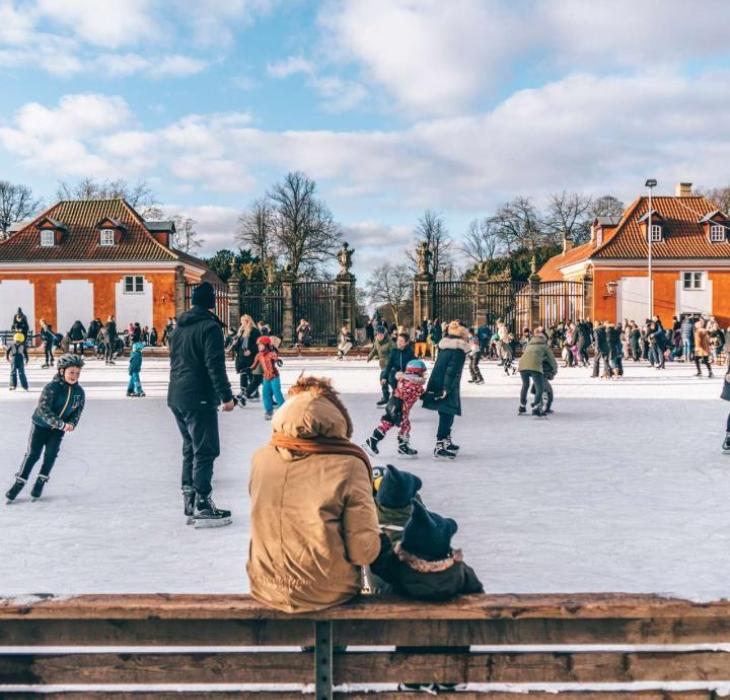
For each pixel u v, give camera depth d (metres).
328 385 3.34
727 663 2.99
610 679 3.00
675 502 7.62
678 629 3.00
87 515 7.30
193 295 6.99
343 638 3.06
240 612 3.03
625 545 6.14
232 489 8.41
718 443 11.33
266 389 14.49
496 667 3.01
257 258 77.12
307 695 3.04
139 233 49.81
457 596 3.13
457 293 45.19
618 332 25.62
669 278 47.59
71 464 9.89
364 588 4.13
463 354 10.28
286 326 42.22
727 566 5.62
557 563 5.68
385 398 16.25
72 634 3.04
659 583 5.25
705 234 48.34
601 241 52.03
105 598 3.09
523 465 9.66
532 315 41.31
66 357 7.88
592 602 3.02
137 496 8.09
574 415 14.85
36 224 48.97
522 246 78.38
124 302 48.19
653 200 50.59
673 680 3.00
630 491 8.12
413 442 11.67
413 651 3.13
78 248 48.94
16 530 6.76
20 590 5.21
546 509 7.34
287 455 3.18
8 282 48.25
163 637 3.05
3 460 10.27
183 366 6.84
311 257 66.56
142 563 5.82
